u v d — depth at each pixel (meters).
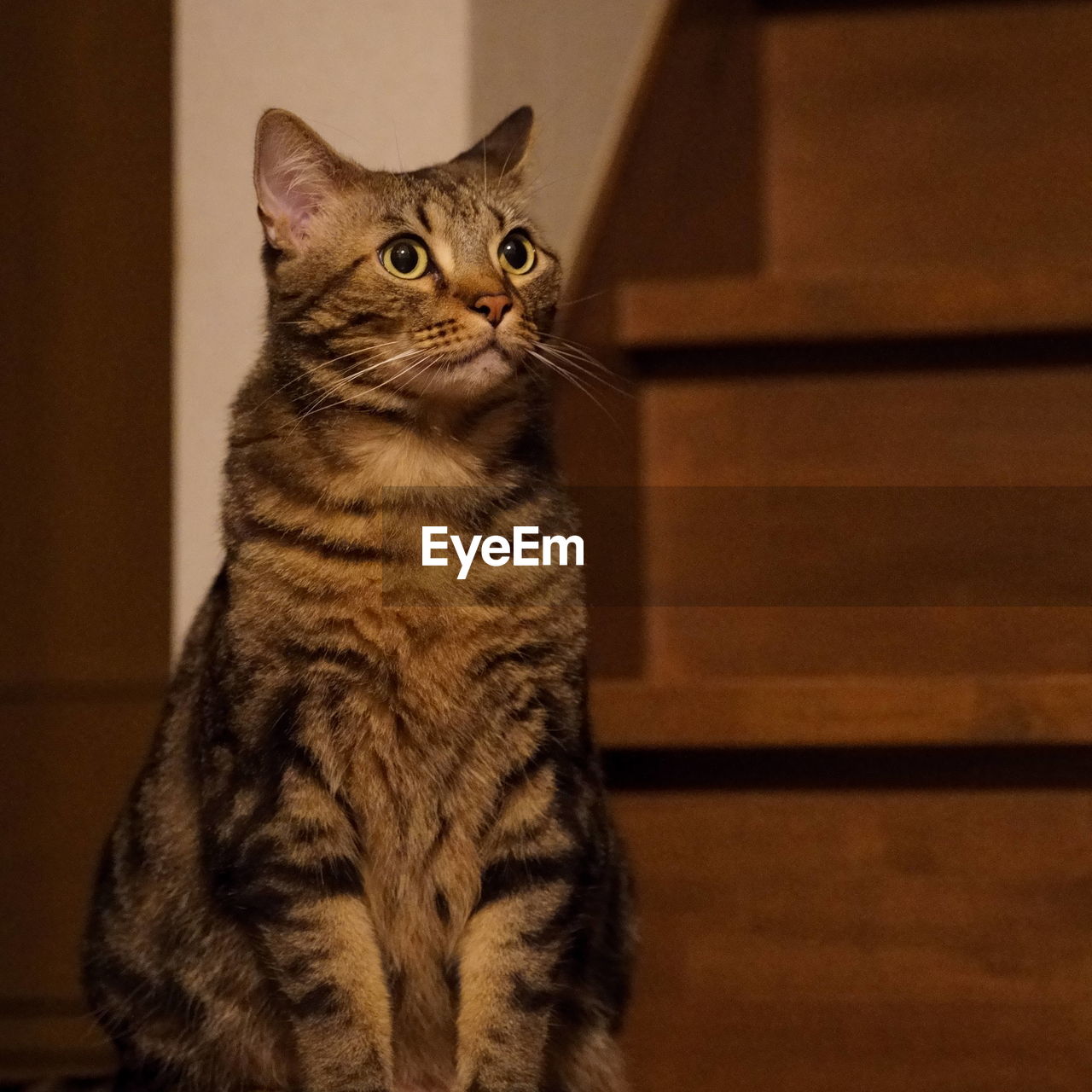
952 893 1.46
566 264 1.63
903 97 1.88
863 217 1.88
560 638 1.23
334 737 1.17
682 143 1.81
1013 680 1.42
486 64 1.57
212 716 1.17
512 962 1.17
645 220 1.75
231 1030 1.23
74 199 2.04
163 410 2.04
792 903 1.48
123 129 2.03
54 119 2.03
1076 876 1.45
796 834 1.49
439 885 1.22
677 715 1.46
